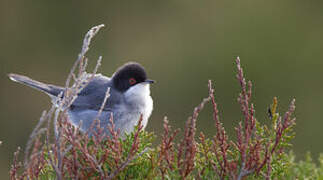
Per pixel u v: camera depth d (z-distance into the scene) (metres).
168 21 19.89
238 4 18.94
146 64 19.02
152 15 20.03
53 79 18.91
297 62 17.58
